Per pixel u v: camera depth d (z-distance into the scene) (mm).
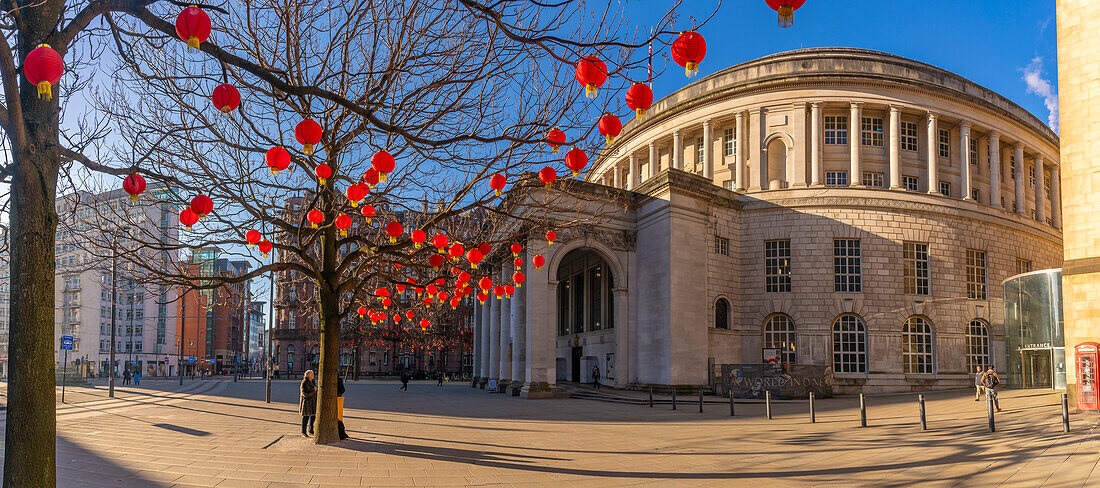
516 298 35625
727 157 42781
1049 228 44469
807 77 39312
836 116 40375
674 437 16156
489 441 15156
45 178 5195
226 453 12922
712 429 17969
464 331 60875
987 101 41531
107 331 79188
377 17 10258
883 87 39125
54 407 5113
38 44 5379
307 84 11203
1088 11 20047
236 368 59500
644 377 34719
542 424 19391
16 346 4930
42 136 5246
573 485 10062
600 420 20797
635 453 13414
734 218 38188
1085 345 19219
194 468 11305
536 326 32438
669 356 32812
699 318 34219
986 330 38000
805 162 39062
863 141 40000
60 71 4715
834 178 39688
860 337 36000
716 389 32844
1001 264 39562
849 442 14859
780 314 37000
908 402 26766
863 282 36219
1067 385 19938
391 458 12414
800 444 14719
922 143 40406
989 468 11102
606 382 39031
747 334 37094
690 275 34188
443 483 10141
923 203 37500
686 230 34438
